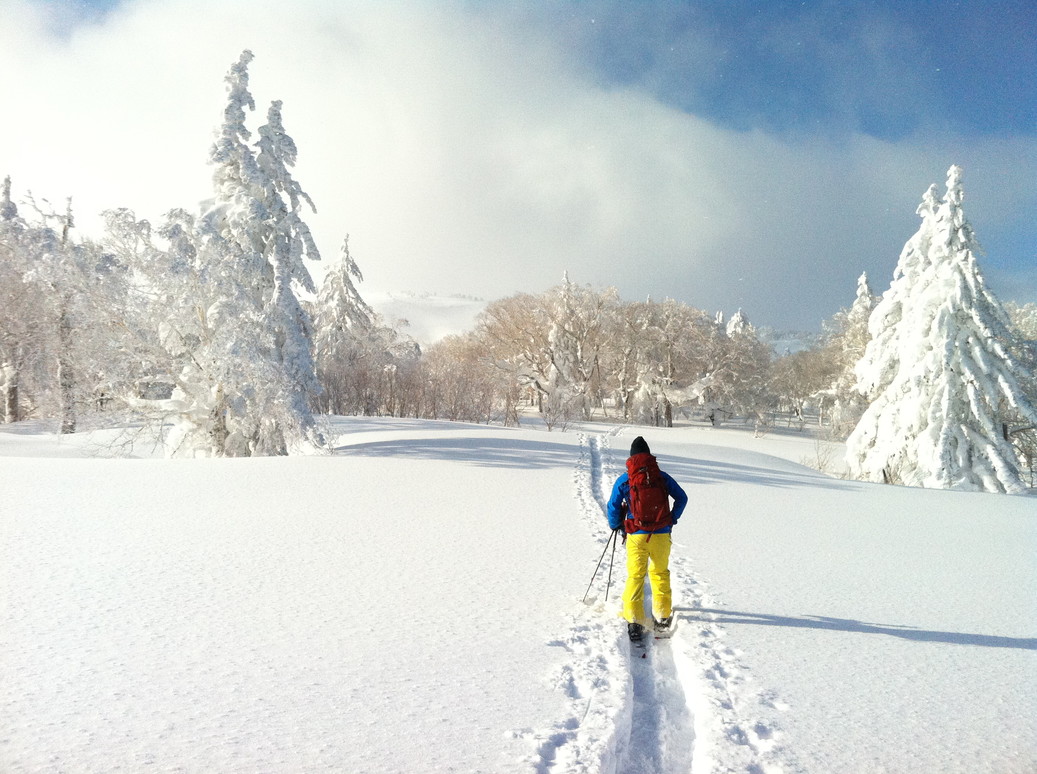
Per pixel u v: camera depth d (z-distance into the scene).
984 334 24.08
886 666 4.48
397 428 33.53
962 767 3.10
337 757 2.90
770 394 71.06
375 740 3.09
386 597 5.62
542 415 60.16
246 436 22.03
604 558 7.36
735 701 3.83
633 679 4.41
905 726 3.54
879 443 26.25
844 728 3.50
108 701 3.39
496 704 3.57
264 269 22.89
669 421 68.88
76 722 3.13
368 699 3.56
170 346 21.14
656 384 67.94
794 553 8.36
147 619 4.80
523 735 3.20
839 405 51.56
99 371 20.02
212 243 20.86
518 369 64.12
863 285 58.31
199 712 3.30
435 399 51.25
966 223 25.12
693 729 3.70
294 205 23.38
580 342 68.62
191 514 9.05
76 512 8.85
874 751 3.25
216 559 6.69
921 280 26.12
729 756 3.16
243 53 22.03
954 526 11.42
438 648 4.43
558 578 6.46
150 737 3.01
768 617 5.56
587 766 2.93
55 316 23.61
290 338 22.66
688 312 68.81
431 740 3.11
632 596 5.21
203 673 3.83
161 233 19.86
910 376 25.03
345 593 5.69
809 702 3.85
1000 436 23.73
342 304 57.22
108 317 19.80
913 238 27.62
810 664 4.48
